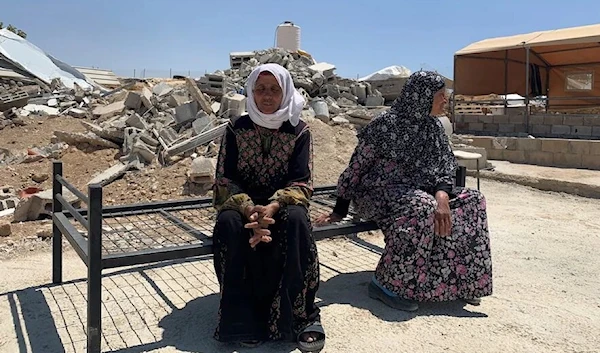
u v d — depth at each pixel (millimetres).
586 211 7031
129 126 8641
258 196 3254
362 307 3582
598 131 12000
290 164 3209
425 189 3633
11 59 16031
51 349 2971
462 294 3555
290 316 2963
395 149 3596
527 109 12797
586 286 4105
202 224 4855
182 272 4266
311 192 3168
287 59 12805
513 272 4414
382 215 3609
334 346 3008
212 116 8773
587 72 14305
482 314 3512
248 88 3109
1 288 3900
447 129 11352
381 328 3256
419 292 3486
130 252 2861
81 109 12016
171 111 9414
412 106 3572
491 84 14758
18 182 7496
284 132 3164
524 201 7707
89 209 2691
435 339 3125
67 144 8758
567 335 3213
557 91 15109
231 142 3207
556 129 12617
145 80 15602
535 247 5184
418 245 3441
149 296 3746
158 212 4070
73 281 4051
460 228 3551
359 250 4992
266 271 3014
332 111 10453
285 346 3004
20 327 3246
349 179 3723
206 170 6746
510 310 3588
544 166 10508
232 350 2951
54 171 3920
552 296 3873
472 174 9586
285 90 3096
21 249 4895
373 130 3664
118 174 7195
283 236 2984
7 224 5297
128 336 3121
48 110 12156
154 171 7281
